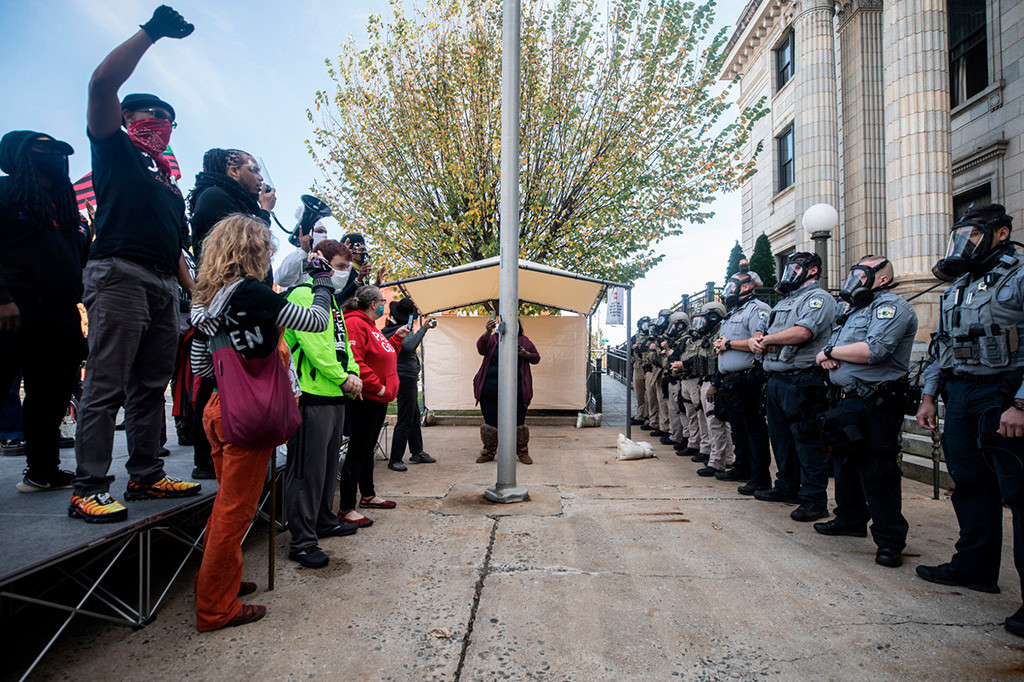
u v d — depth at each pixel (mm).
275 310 2654
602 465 6875
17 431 4836
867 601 3062
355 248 4871
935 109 8773
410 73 11234
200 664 2475
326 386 3621
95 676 2385
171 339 3291
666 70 10922
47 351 3312
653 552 3803
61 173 3395
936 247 8680
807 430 4465
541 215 10984
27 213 3205
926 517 4582
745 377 5422
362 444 4445
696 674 2389
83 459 2836
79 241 3553
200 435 3770
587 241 10992
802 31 12688
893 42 9156
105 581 3461
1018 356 2887
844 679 2348
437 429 10148
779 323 4809
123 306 2924
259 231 2783
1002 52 10172
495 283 8906
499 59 10953
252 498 2766
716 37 10648
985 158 10469
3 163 3297
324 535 4117
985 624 2812
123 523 2756
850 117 13172
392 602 3076
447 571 3492
